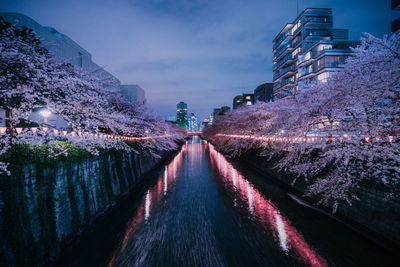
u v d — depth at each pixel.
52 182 7.05
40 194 6.45
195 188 16.03
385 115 5.76
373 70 6.26
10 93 5.25
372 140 5.92
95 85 8.78
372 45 6.49
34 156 6.28
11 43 5.73
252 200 12.96
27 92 5.71
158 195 14.38
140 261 7.02
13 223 5.39
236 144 23.88
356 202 8.55
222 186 16.45
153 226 9.60
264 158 20.67
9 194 5.35
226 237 8.56
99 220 10.12
